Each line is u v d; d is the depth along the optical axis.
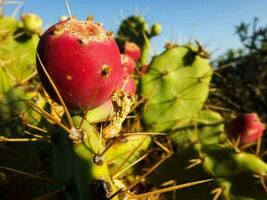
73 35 0.12
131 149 0.18
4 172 0.17
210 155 0.18
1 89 0.18
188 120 0.22
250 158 0.18
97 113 0.14
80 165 0.11
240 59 0.47
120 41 0.30
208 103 0.37
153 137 0.21
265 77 0.46
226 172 0.17
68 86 0.12
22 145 0.17
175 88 0.22
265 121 0.42
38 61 0.12
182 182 0.18
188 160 0.18
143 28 0.30
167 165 0.19
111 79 0.12
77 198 0.12
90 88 0.12
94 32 0.12
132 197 0.12
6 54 0.22
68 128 0.12
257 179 0.17
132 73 0.24
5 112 0.17
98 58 0.12
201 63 0.22
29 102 0.14
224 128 0.24
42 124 0.16
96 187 0.11
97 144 0.12
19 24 0.22
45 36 0.12
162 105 0.22
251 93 0.44
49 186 0.14
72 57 0.12
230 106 0.42
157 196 0.18
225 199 0.17
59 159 0.13
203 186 0.18
